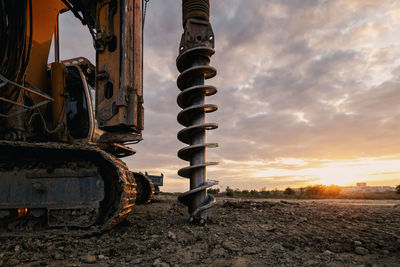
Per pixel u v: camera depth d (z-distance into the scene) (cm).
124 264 357
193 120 645
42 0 714
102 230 478
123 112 654
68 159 521
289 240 469
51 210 501
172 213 787
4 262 359
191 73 650
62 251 406
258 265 350
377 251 406
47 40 728
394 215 779
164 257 380
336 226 604
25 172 511
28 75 671
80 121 724
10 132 575
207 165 617
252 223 626
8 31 557
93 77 810
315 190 2409
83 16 696
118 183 523
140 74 725
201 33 651
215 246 430
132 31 706
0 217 496
